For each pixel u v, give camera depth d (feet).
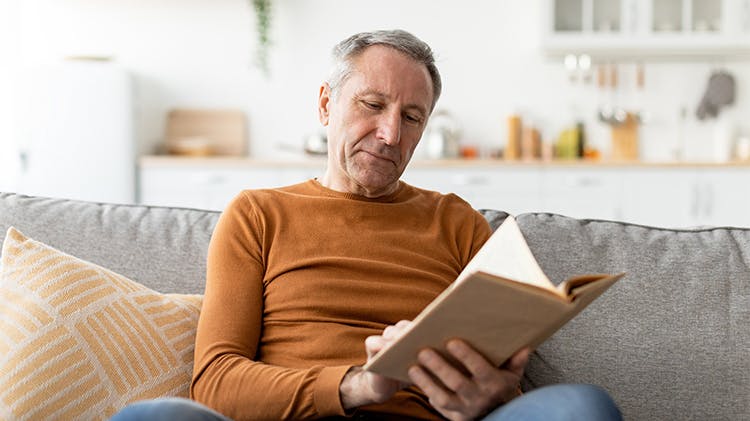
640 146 18.21
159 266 5.72
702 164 16.34
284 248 5.30
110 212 5.97
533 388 5.31
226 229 5.30
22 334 4.64
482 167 16.39
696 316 5.33
